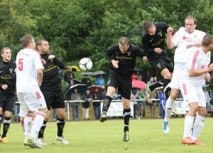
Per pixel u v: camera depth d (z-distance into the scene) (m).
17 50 90.81
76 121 67.88
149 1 103.94
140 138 36.69
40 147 29.97
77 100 73.50
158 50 37.09
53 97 33.53
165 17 97.88
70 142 34.31
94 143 33.06
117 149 28.48
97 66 104.81
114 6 111.50
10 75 37.34
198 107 30.27
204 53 29.42
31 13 114.88
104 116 33.47
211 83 79.12
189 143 30.39
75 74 98.44
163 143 31.97
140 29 99.06
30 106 30.33
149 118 72.75
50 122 66.19
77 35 115.56
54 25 113.94
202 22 98.75
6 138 39.47
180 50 37.69
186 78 30.22
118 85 34.34
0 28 93.19
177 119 66.81
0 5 92.81
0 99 37.06
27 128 32.19
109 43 108.94
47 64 33.25
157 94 75.25
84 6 116.50
